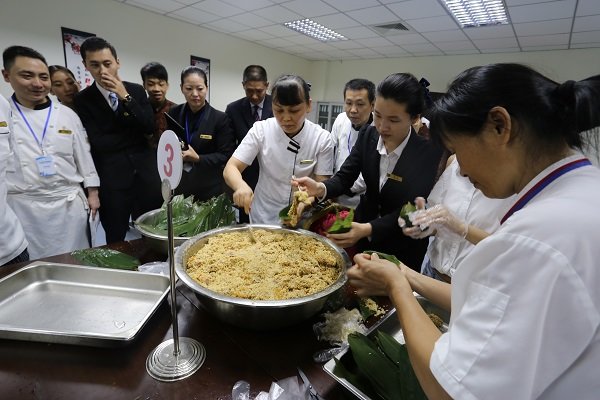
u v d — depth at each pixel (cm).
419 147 137
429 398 48
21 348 78
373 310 99
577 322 37
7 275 100
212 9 454
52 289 100
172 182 65
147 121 234
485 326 41
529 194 49
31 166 195
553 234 39
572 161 47
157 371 73
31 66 186
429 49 592
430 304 96
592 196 41
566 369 39
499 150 48
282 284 97
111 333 82
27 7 363
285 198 186
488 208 116
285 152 176
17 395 66
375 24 468
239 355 80
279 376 75
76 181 216
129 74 471
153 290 101
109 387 69
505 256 41
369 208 165
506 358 38
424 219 110
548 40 463
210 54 579
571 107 45
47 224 204
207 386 71
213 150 258
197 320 92
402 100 121
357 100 259
